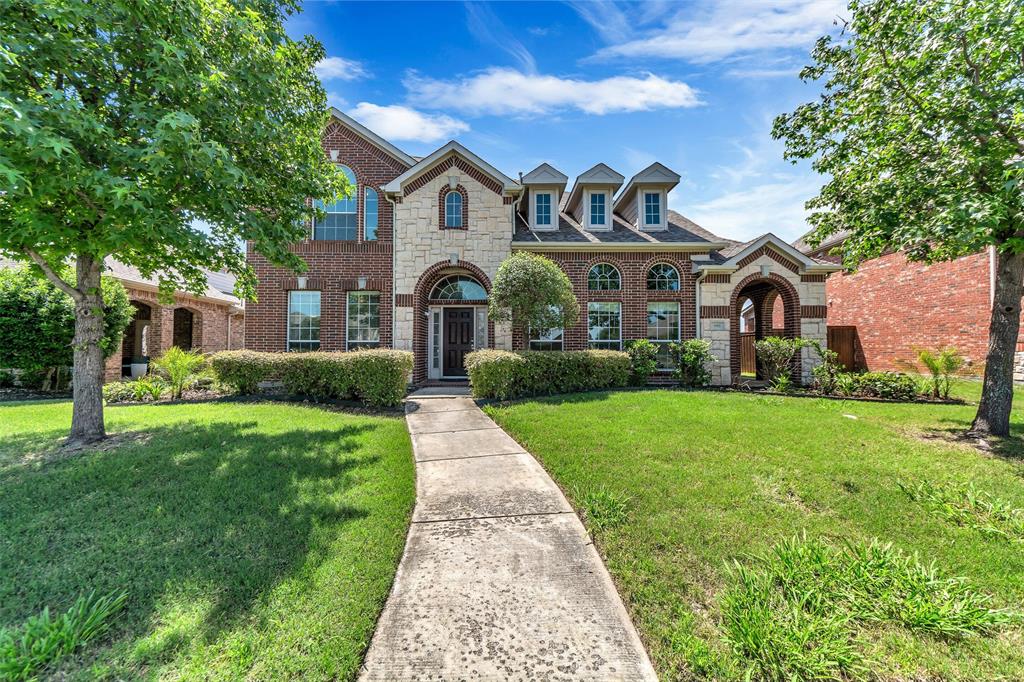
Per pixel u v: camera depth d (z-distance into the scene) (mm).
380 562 3174
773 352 11750
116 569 3092
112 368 13016
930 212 6090
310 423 7277
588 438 6020
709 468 4891
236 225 5742
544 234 13367
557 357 10109
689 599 2805
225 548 3363
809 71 7879
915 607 2609
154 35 4742
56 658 2256
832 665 2238
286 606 2689
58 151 3752
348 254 12820
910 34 6387
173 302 8016
